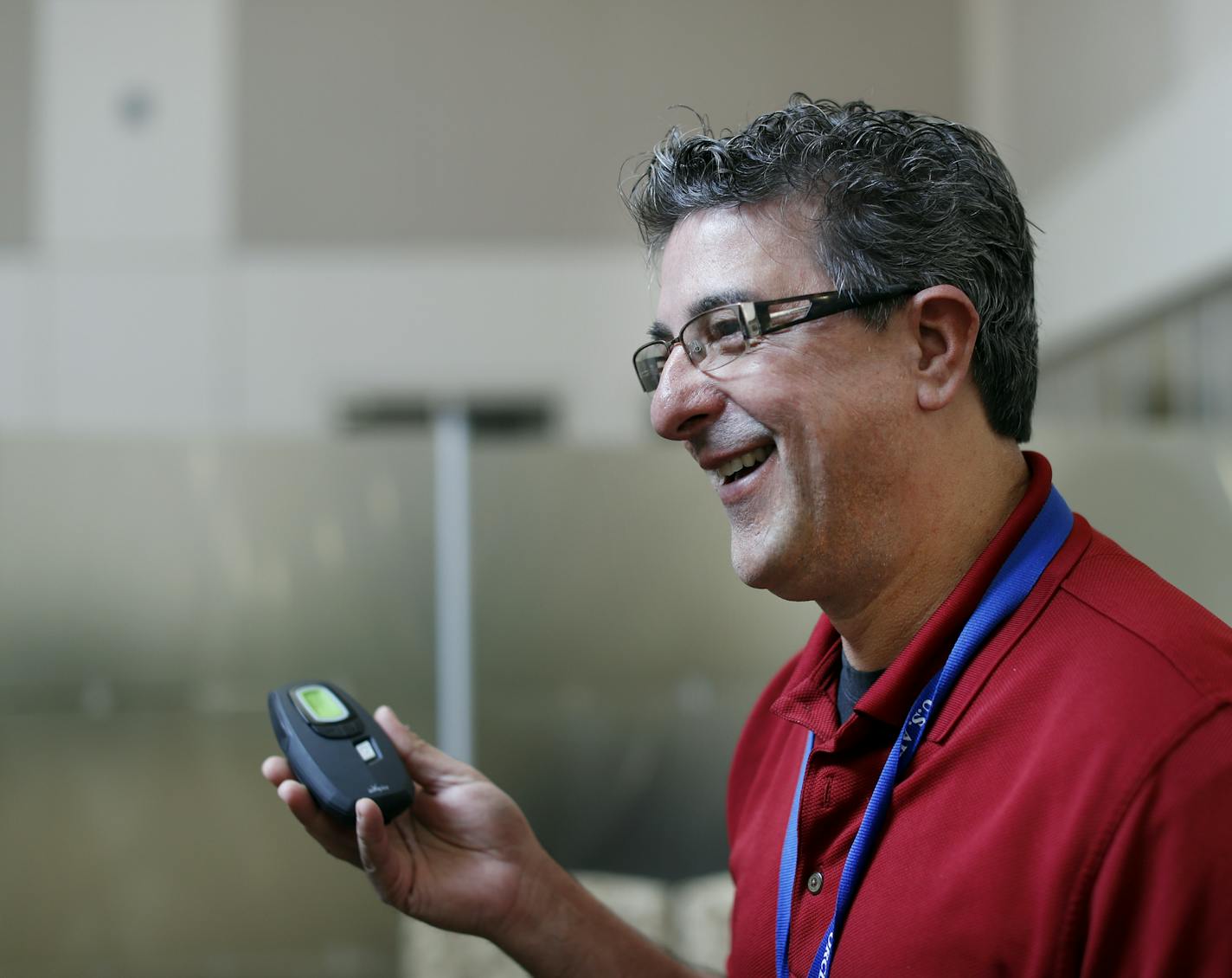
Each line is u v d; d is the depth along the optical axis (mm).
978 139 640
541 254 3779
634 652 1952
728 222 627
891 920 556
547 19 3824
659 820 1925
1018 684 560
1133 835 477
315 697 832
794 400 591
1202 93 2588
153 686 1892
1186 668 507
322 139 3797
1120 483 1943
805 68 3803
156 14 3801
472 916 763
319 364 3746
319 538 1940
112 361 3719
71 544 1896
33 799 1862
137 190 3764
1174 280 2729
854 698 675
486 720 1934
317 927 1868
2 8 3773
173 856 1867
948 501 618
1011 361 625
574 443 1981
